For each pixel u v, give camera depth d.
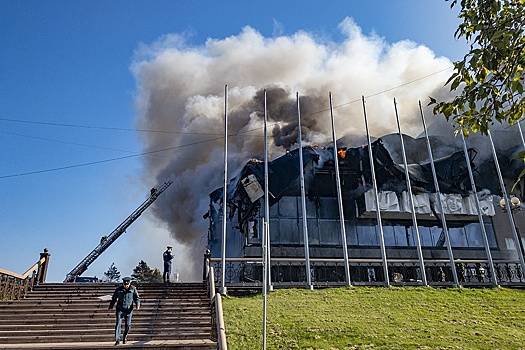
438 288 23.28
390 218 36.28
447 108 7.13
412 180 36.72
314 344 12.67
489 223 37.69
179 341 12.22
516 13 6.54
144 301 16.08
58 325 13.42
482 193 37.75
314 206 35.41
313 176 36.06
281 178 35.94
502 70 6.65
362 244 35.00
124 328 12.50
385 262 24.42
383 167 36.75
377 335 13.59
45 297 17.17
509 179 39.19
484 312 17.80
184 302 16.34
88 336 12.59
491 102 7.03
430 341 12.97
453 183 37.62
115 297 12.00
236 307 17.62
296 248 33.91
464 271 30.44
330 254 34.06
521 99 6.96
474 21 6.97
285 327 14.52
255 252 33.62
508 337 13.78
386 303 19.03
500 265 30.47
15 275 16.39
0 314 14.48
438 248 35.88
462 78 6.80
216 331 11.13
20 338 12.38
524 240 37.03
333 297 20.14
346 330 14.12
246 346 12.64
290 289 22.39
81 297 16.97
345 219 35.56
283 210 35.06
